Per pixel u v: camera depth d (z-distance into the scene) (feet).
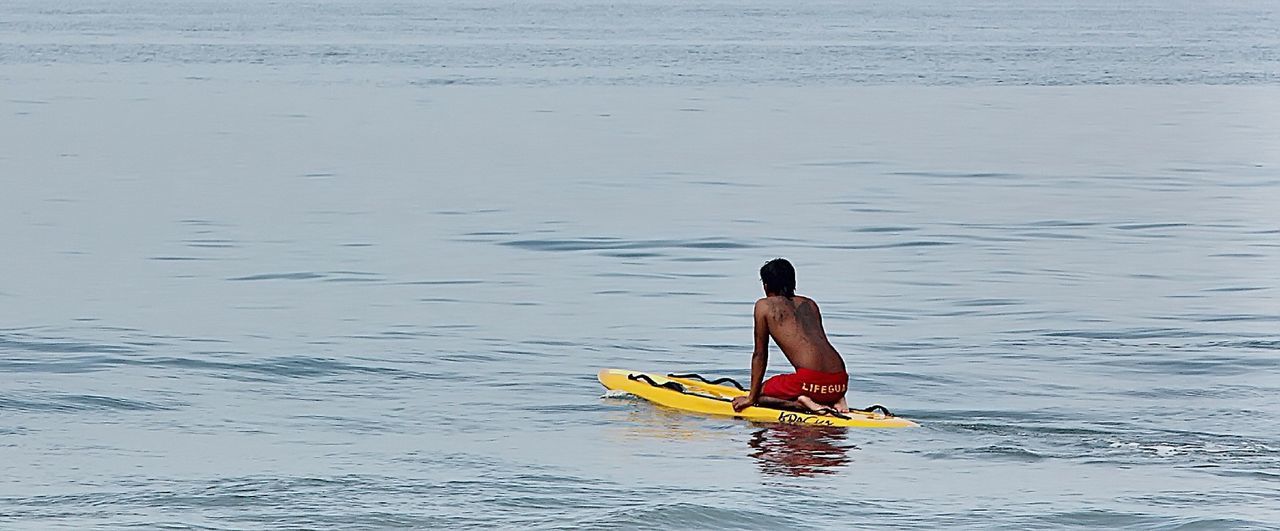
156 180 160.86
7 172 165.99
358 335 81.41
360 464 52.70
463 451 55.16
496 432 58.75
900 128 229.66
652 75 346.74
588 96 287.89
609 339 81.46
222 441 56.54
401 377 70.38
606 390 67.00
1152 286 99.91
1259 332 83.25
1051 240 122.72
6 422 59.31
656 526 44.37
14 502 46.93
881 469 52.26
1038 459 53.78
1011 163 184.14
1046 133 223.71
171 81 317.63
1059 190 157.69
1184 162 185.88
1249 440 57.00
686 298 95.14
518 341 80.38
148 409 62.39
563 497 48.01
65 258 110.01
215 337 80.07
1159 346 78.95
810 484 50.01
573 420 61.11
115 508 46.24
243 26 583.17
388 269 106.42
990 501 47.57
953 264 109.81
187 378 69.15
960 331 83.66
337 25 600.80
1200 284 100.68
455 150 195.72
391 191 153.99
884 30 590.96
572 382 69.51
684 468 52.54
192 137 207.92
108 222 129.49
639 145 202.90
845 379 62.08
